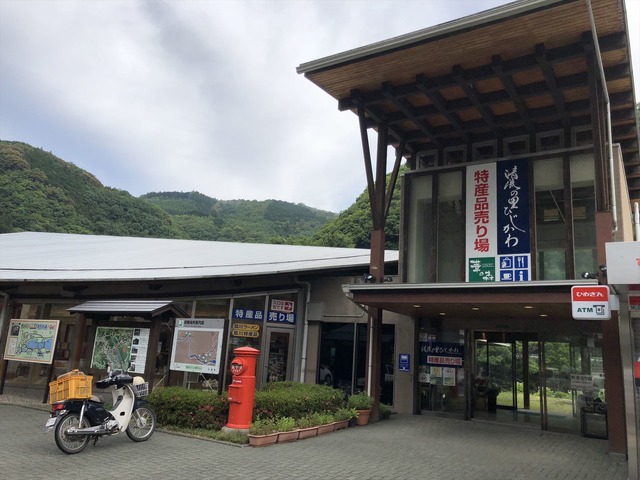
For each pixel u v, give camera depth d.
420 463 7.17
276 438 8.10
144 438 7.78
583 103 10.37
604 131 9.20
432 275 11.66
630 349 6.44
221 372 9.01
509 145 11.81
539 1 7.43
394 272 14.02
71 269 13.68
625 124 10.88
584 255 10.12
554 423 10.64
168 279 11.77
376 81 10.30
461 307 10.02
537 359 11.24
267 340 13.47
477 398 11.85
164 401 8.96
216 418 8.64
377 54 9.20
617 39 8.12
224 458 6.86
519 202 10.89
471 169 11.62
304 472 6.33
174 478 5.80
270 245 21.73
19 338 12.08
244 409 8.33
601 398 10.19
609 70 8.98
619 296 6.56
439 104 10.53
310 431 8.84
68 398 6.87
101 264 14.67
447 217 11.88
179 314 10.13
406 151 13.03
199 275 11.92
